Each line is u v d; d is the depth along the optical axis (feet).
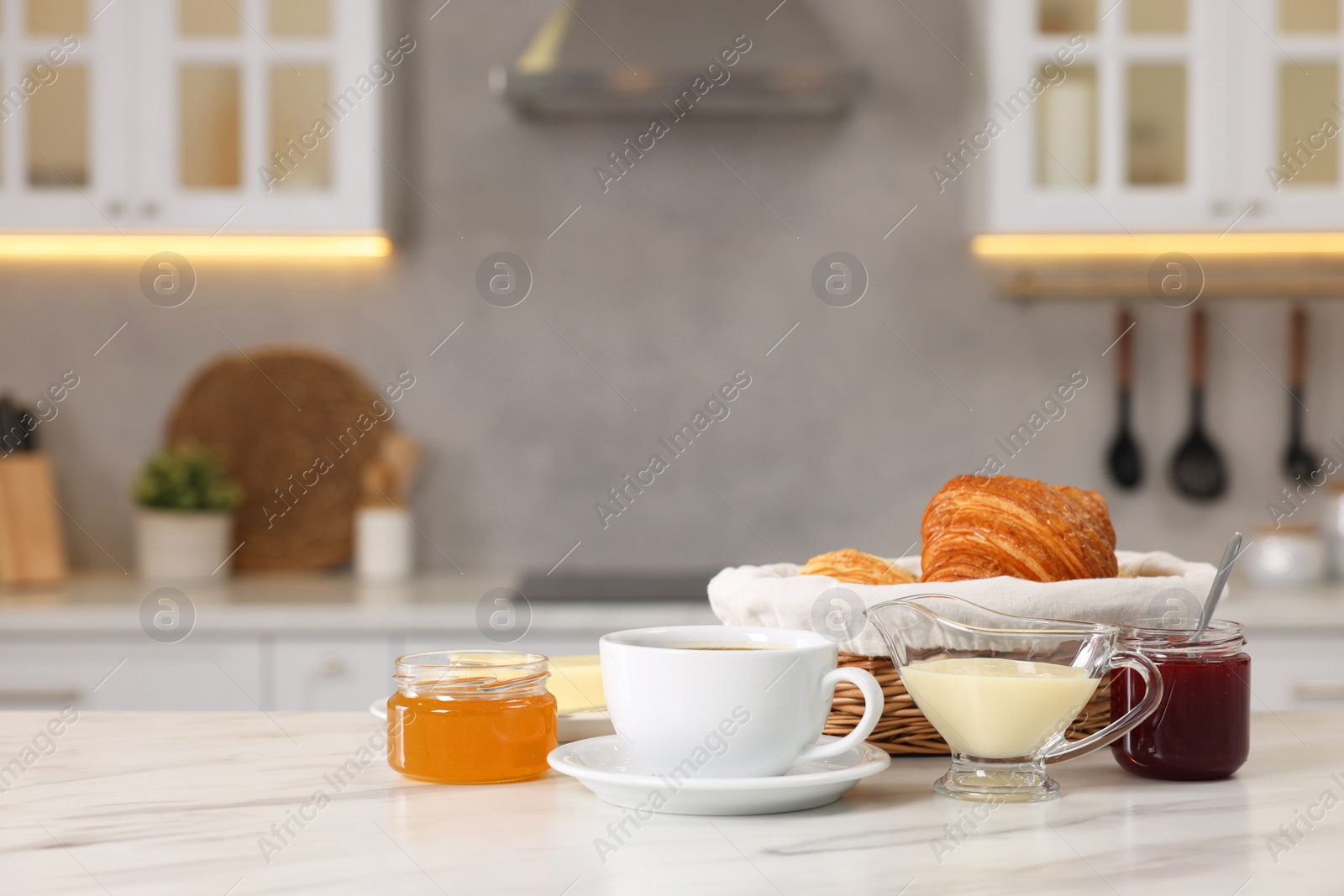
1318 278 7.83
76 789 2.36
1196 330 7.79
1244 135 6.98
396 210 7.80
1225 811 2.17
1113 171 7.02
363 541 7.48
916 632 2.30
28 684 6.16
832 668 2.24
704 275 7.95
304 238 7.47
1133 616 2.53
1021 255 7.89
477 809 2.21
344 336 7.96
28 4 7.00
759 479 7.93
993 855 1.90
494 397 7.96
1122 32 7.00
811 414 7.91
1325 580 7.36
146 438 7.94
